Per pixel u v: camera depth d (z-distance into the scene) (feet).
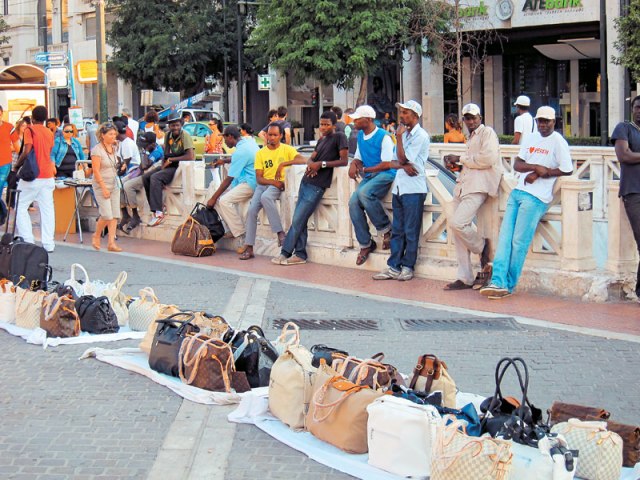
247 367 23.44
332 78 106.73
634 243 33.71
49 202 46.73
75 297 29.94
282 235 44.04
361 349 27.76
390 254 39.58
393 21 103.04
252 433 20.79
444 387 20.29
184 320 24.88
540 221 34.76
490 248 35.94
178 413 22.08
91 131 68.95
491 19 105.40
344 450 19.25
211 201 46.44
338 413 19.45
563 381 24.47
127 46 136.98
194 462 19.16
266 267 42.19
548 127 33.27
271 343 24.49
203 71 138.00
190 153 50.78
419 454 17.89
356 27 104.47
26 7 189.67
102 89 75.82
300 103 143.74
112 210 47.98
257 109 154.92
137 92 160.86
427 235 38.65
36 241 52.24
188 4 134.00
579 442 17.84
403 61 116.16
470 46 106.63
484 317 31.63
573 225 33.81
